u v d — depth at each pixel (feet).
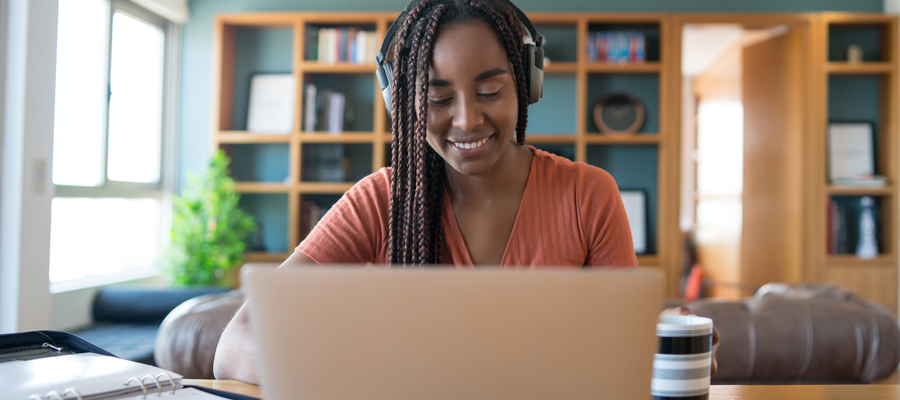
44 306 9.91
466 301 1.67
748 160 16.14
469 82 2.58
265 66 14.16
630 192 13.80
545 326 1.67
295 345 1.72
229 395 2.42
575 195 2.98
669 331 2.13
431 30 2.59
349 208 3.19
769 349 5.02
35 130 9.73
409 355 1.69
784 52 14.07
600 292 1.65
